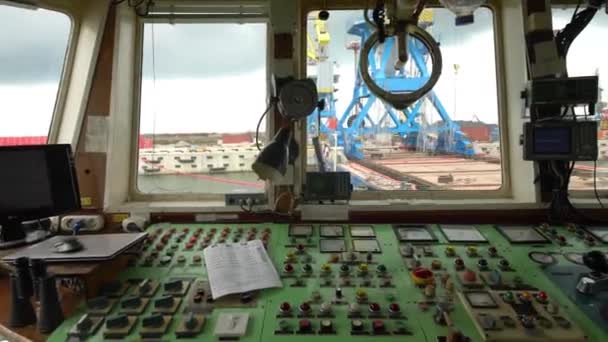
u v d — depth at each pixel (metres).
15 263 1.21
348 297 1.29
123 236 1.66
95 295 1.33
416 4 1.55
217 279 1.38
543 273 1.44
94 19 2.12
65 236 1.69
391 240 1.79
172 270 1.51
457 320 1.16
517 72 2.15
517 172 2.20
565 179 2.01
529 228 1.91
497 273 1.37
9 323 1.21
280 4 2.03
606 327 1.10
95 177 2.10
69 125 2.13
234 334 1.09
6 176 1.67
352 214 2.10
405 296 1.29
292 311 1.21
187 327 1.12
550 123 1.93
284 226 2.00
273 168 1.51
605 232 1.83
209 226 2.01
